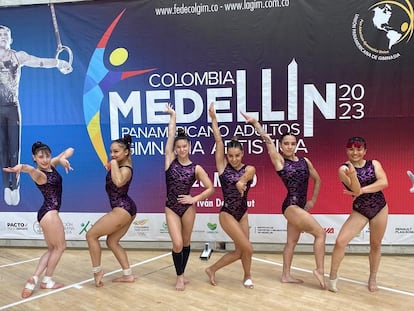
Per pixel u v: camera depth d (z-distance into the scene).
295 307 3.05
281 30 4.31
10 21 4.73
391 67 4.20
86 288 3.53
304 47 4.29
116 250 3.62
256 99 4.43
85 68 4.68
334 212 4.41
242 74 4.42
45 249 4.90
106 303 3.18
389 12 4.14
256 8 4.33
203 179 3.47
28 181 4.88
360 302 3.13
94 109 4.71
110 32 4.60
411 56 4.18
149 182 4.69
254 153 4.49
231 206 3.39
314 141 4.38
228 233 3.40
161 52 4.54
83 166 4.77
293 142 3.49
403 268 3.95
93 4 4.59
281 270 3.95
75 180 4.79
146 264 4.21
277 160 3.53
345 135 4.33
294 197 3.45
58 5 4.65
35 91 4.77
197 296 3.30
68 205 4.83
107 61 4.64
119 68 4.62
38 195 4.89
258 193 4.52
